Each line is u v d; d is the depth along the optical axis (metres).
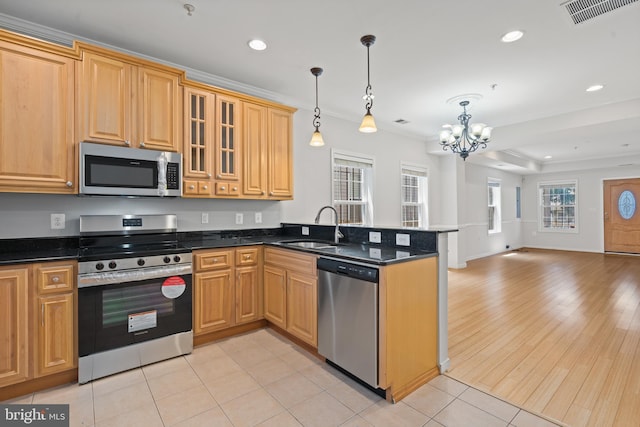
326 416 1.72
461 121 4.04
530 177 9.10
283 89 3.48
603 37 2.39
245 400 1.87
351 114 4.32
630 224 7.54
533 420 1.69
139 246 2.59
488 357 2.42
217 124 2.86
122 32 2.36
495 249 7.95
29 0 1.99
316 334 2.31
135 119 2.41
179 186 2.58
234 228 3.33
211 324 2.62
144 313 2.25
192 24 2.26
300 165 3.86
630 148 6.36
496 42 2.49
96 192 2.21
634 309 3.56
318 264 2.27
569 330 2.95
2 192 2.04
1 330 1.79
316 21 2.22
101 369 2.09
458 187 6.00
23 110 2.00
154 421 1.68
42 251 2.26
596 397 1.89
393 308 1.86
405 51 2.64
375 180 4.81
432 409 1.79
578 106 3.96
